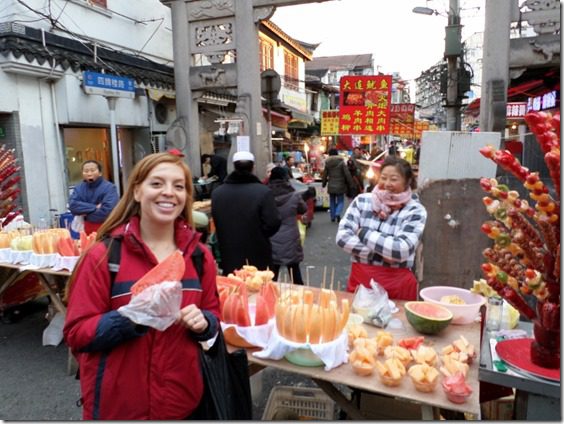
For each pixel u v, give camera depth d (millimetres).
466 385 1538
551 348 1448
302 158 17750
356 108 7680
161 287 1354
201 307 1623
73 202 4652
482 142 3350
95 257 1468
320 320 1755
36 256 3588
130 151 8578
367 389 1641
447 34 9445
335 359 1786
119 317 1350
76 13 7117
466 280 3459
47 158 6562
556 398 1459
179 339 1495
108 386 1415
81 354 1479
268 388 3117
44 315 4539
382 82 7539
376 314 2182
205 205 6094
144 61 8547
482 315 2080
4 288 3971
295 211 4539
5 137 6105
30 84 6246
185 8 7090
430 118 34750
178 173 1555
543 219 1395
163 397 1452
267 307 2004
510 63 5270
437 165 3432
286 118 13992
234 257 3621
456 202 3398
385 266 2578
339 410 2498
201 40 7117
